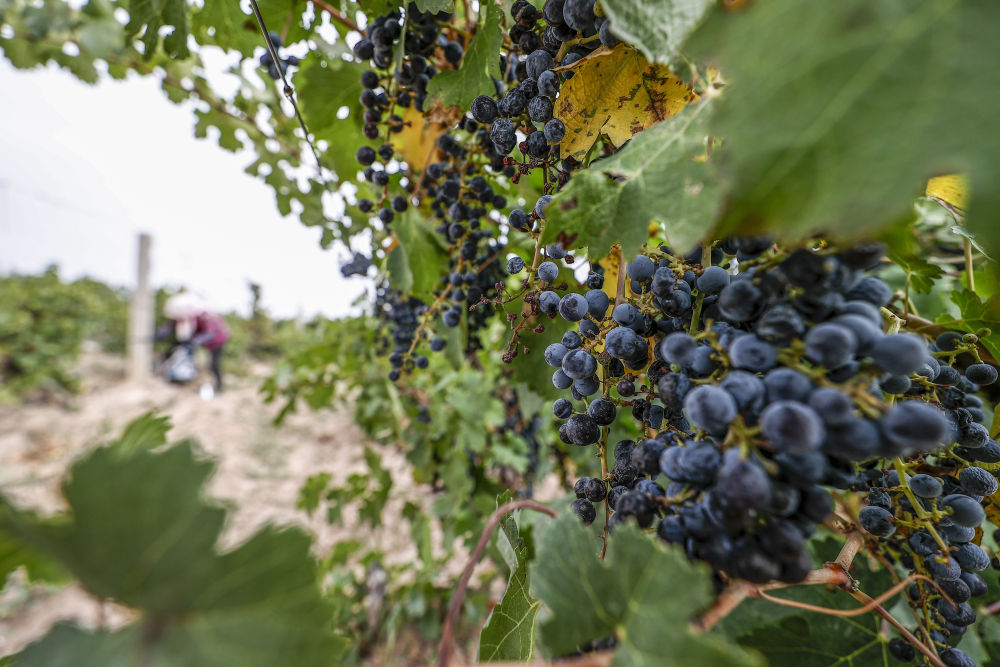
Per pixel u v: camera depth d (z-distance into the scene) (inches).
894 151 3.4
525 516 17.9
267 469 54.4
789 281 5.0
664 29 6.2
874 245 4.7
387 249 16.8
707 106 6.2
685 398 5.7
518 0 8.6
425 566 29.7
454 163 12.4
